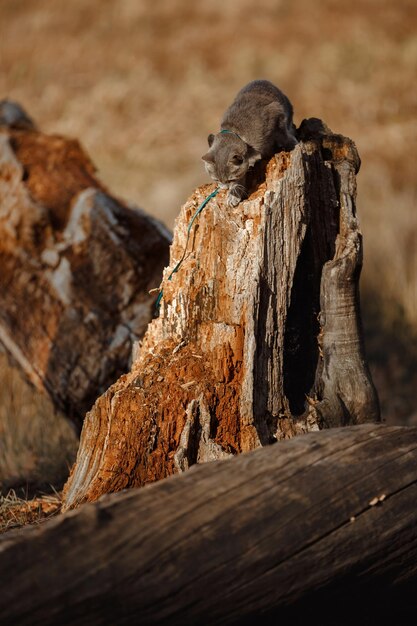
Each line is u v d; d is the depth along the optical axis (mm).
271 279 9680
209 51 41562
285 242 9734
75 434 14922
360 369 9992
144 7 47250
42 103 36438
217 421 9562
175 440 9461
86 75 38906
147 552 6605
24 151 16031
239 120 11586
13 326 14523
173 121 34156
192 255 10242
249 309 9508
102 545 6535
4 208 14922
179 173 30344
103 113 35000
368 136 32250
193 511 6938
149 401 9570
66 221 14734
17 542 6449
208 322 10008
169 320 10461
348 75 37094
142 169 30656
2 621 6129
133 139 32812
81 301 14125
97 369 13938
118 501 6941
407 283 22281
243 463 7469
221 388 9586
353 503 7391
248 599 6914
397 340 20734
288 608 7199
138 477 9430
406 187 28281
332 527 7234
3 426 15656
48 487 13188
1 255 14781
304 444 7766
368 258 23562
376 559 7469
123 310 14133
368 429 8117
